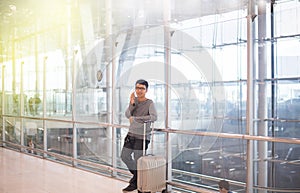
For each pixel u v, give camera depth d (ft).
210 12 17.48
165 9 15.44
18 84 22.79
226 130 17.75
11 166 17.51
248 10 16.65
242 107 17.72
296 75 16.48
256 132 16.84
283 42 16.62
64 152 19.52
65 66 20.33
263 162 16.62
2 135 23.20
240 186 15.62
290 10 16.40
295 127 16.55
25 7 20.80
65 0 19.67
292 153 16.85
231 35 17.99
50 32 21.09
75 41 19.62
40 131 21.39
